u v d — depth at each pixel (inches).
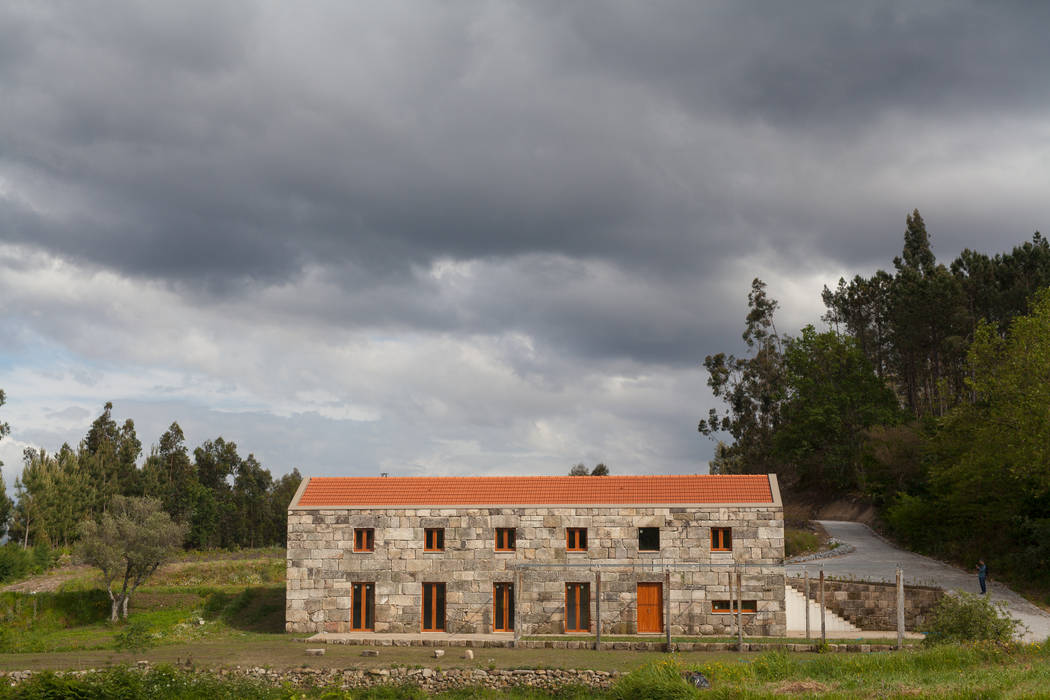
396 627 1931.6
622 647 1733.5
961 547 2383.1
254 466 4879.4
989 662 1304.1
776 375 4087.1
